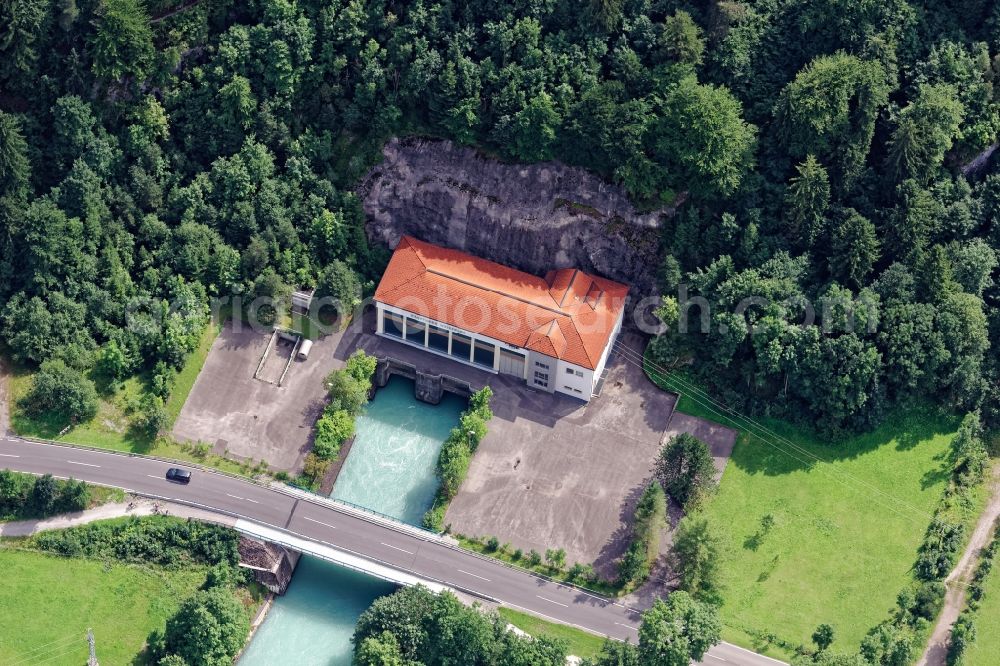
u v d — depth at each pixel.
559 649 195.38
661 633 192.75
